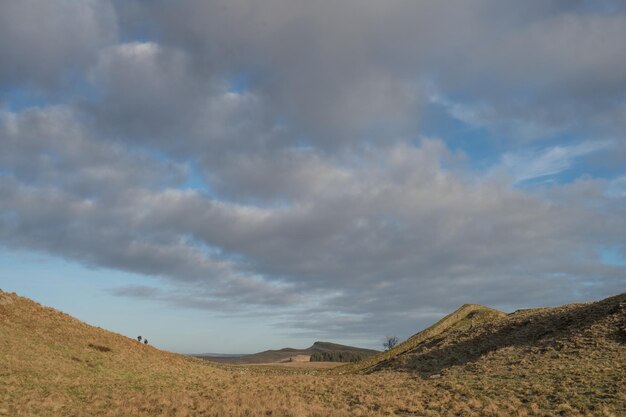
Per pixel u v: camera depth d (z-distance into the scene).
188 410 33.28
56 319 60.56
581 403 28.31
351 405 35.19
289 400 37.56
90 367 48.16
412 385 43.59
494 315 81.94
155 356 63.16
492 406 29.92
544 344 50.28
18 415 28.56
